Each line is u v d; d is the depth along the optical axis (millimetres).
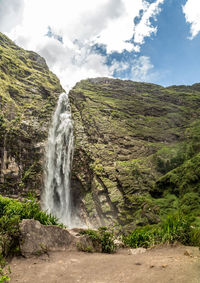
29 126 46625
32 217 6078
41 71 69000
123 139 41844
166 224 7328
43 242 5082
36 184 42125
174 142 42875
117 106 49688
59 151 46062
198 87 65438
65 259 4812
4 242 4488
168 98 56562
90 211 35312
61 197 42438
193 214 13359
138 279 3438
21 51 74625
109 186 33844
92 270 4160
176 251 5516
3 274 3791
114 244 6762
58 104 53875
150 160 37938
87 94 54125
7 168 42094
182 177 20375
